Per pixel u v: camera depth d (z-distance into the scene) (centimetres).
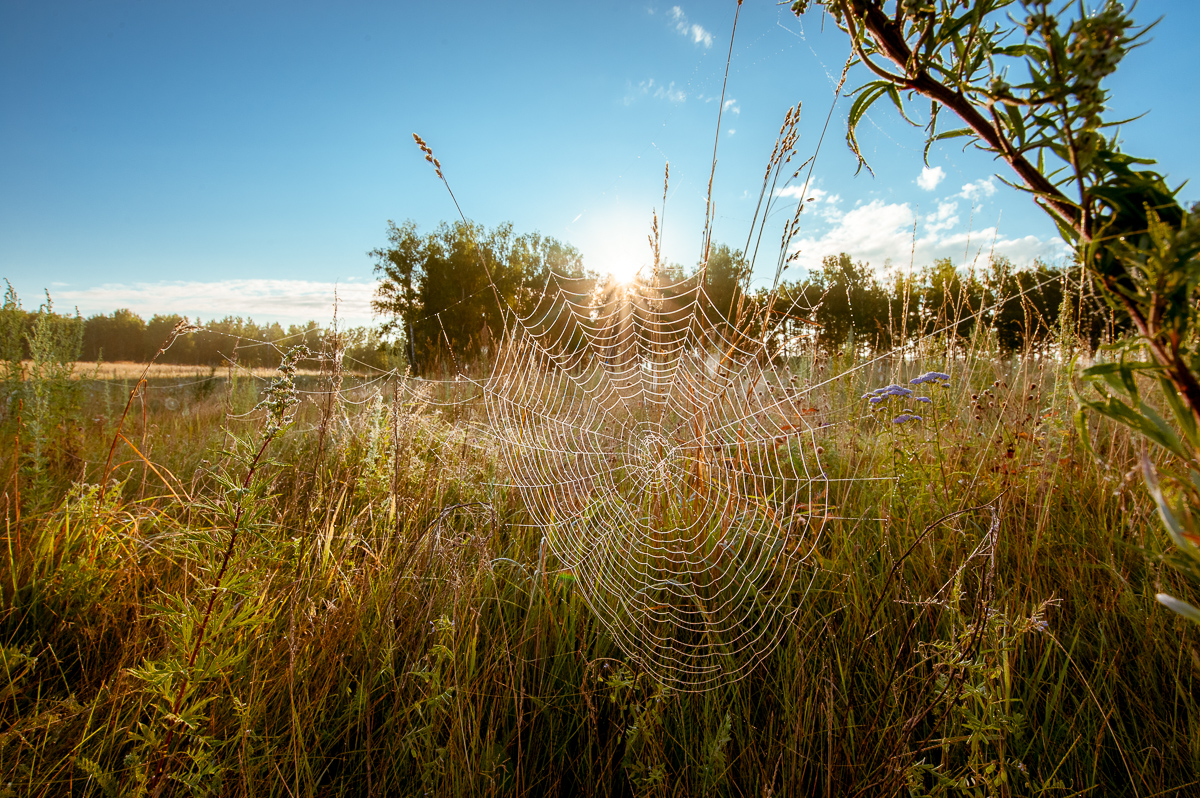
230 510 180
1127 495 271
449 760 180
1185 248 62
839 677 214
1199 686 198
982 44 84
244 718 180
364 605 253
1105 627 225
